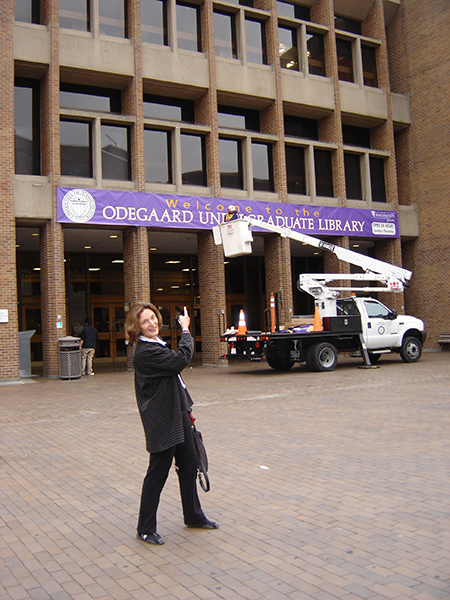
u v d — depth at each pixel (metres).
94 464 6.72
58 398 12.80
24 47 17.50
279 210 21.45
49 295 17.42
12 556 4.09
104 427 9.07
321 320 16.80
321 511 4.82
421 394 11.39
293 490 5.43
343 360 20.31
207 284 20.45
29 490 5.75
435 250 24.92
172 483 5.96
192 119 21.59
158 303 25.53
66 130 18.48
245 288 27.41
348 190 24.55
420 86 25.48
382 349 18.38
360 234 23.55
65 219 17.50
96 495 5.52
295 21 22.77
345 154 24.61
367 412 9.57
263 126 22.64
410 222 25.55
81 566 3.88
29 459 7.07
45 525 4.73
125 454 7.17
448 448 6.90
